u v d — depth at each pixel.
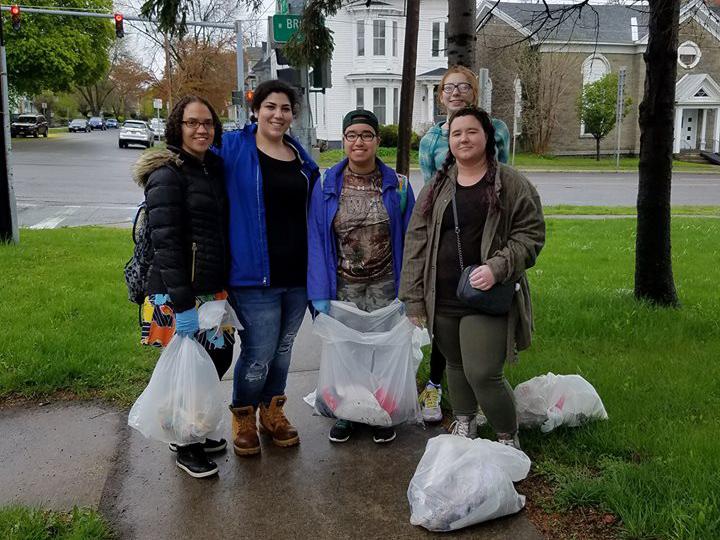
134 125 37.09
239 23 22.17
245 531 2.83
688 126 39.62
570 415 3.55
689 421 3.62
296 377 4.70
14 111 58.12
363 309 3.65
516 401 3.56
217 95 43.84
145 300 3.29
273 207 3.38
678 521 2.61
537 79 35.53
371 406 3.53
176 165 3.12
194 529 2.84
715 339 5.16
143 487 3.18
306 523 2.89
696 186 23.75
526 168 30.56
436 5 36.62
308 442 3.69
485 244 3.06
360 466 3.41
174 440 3.14
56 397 4.24
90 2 43.50
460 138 3.06
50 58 40.69
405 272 3.35
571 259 9.01
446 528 2.79
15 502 3.01
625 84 36.72
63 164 25.50
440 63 37.34
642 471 3.01
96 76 48.22
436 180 3.27
